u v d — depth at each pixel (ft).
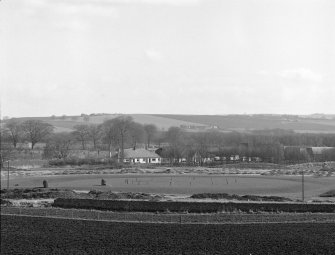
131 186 533.55
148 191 493.36
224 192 484.74
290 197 441.68
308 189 510.17
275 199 408.05
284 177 623.77
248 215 341.00
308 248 258.98
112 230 300.81
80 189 508.53
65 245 267.39
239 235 286.05
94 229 303.68
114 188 517.55
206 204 363.97
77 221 327.26
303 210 357.20
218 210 359.05
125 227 309.22
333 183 557.74
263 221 324.60
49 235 289.53
